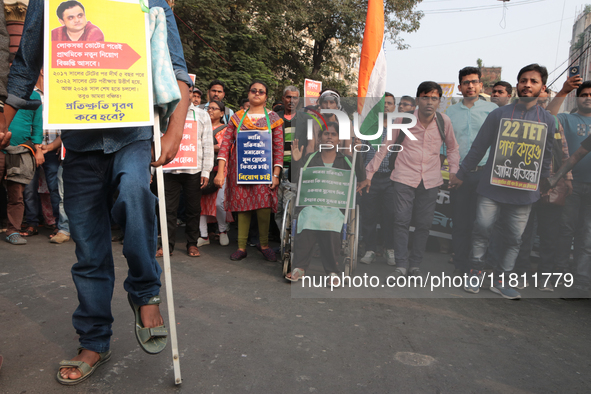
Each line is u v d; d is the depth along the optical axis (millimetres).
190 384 1901
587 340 2596
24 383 1865
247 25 18234
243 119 4332
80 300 1959
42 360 2084
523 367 2197
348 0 21906
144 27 1747
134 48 1725
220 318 2715
